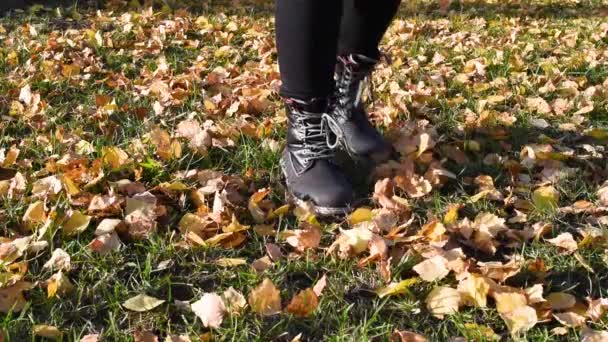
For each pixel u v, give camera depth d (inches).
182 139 88.6
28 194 74.7
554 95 111.7
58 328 53.6
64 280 57.8
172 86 113.3
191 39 151.1
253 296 55.0
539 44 150.3
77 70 118.6
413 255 62.7
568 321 54.1
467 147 87.8
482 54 138.3
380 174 78.9
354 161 81.7
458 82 117.2
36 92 106.4
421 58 136.2
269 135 91.1
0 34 146.9
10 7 170.1
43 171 79.1
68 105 104.2
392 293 57.5
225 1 201.9
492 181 78.1
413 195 74.6
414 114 99.3
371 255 62.3
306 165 72.2
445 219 69.3
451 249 65.2
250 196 76.3
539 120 98.2
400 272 61.3
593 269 62.7
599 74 123.5
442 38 161.0
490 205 74.0
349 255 63.4
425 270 59.6
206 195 74.4
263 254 65.0
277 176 79.7
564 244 65.2
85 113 99.8
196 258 63.2
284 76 70.8
